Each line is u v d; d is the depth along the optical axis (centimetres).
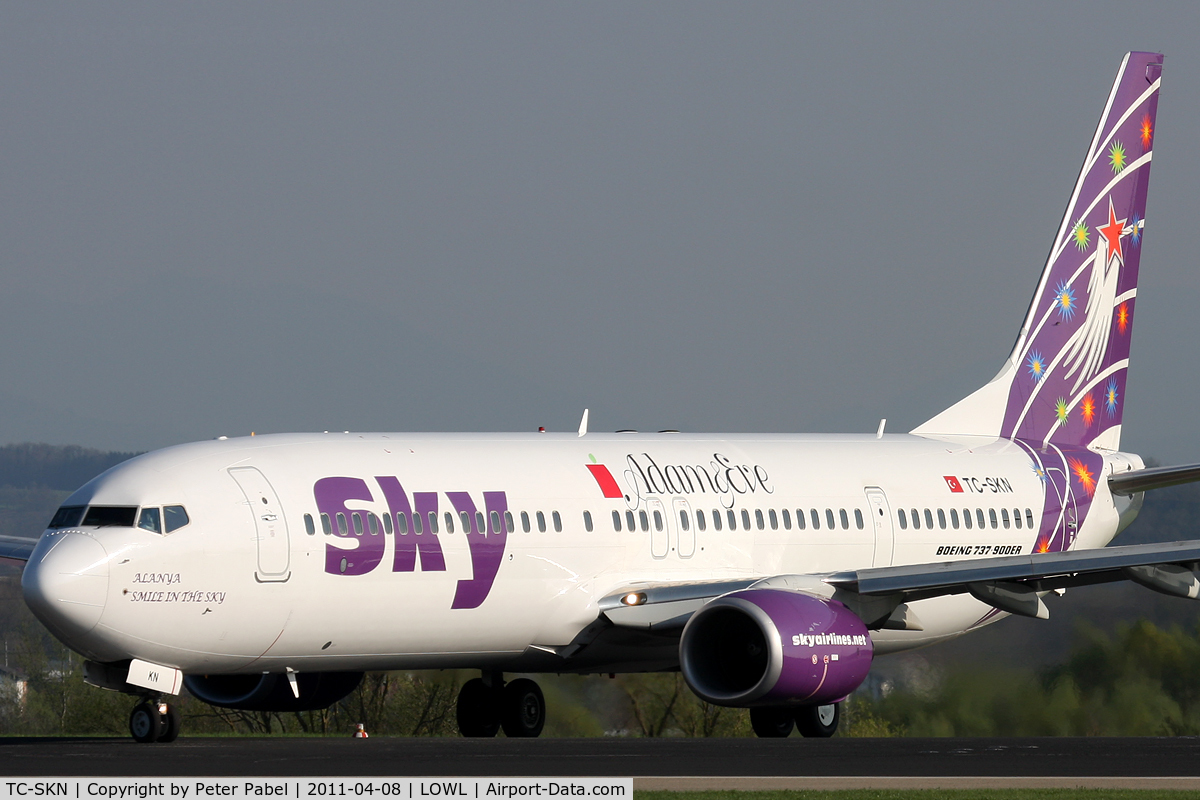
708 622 9662
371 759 7538
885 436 12794
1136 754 8412
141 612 8769
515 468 10462
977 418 13238
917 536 12206
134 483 9044
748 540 11331
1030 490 12988
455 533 9900
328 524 9419
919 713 16500
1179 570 10119
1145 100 13962
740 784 6650
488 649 10256
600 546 10550
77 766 7138
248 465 9412
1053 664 16600
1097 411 13800
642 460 11150
